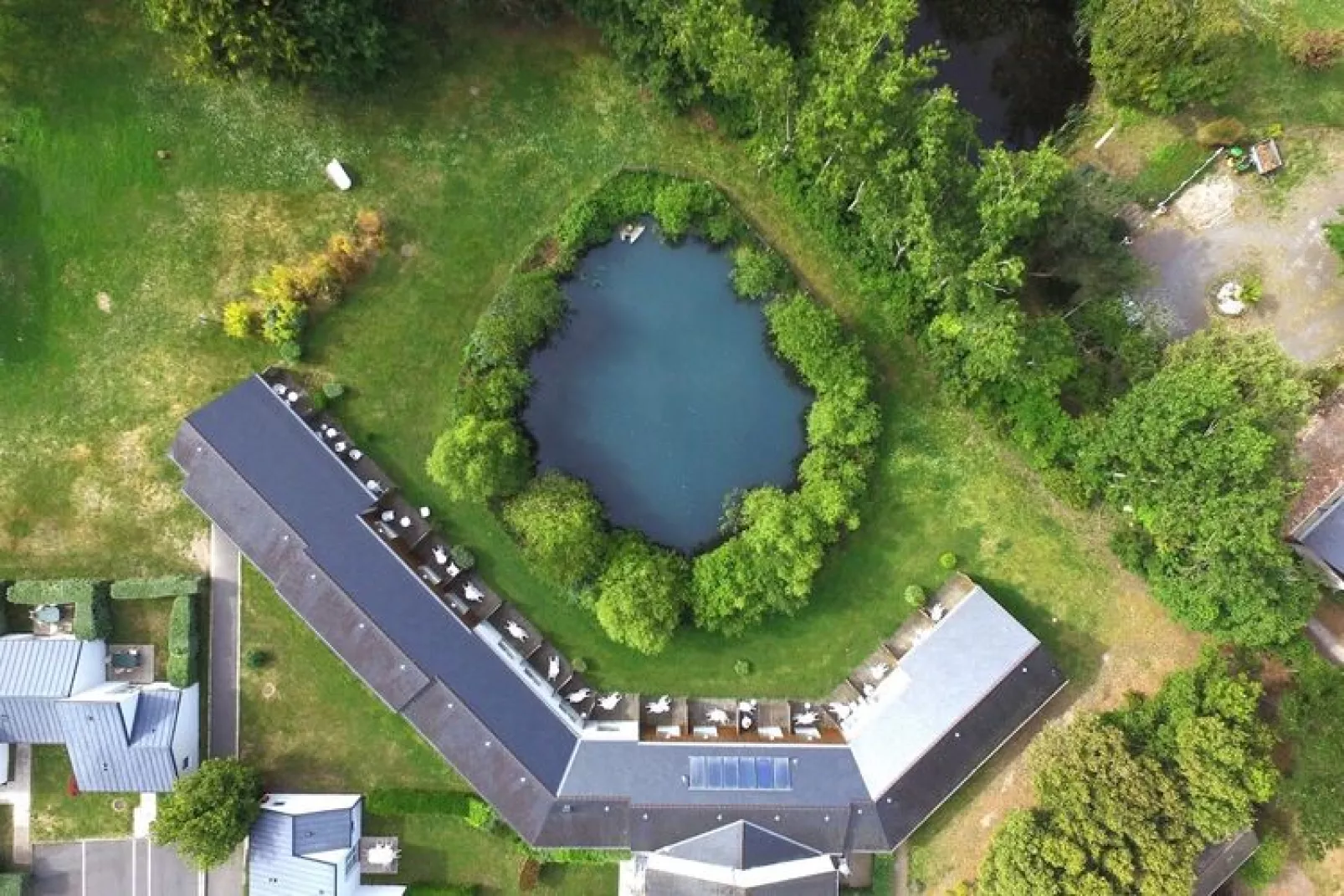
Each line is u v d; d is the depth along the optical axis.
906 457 47.38
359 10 41.38
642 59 44.50
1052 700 47.59
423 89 47.16
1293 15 47.72
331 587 43.19
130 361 47.06
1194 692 43.62
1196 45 42.75
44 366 46.97
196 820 42.38
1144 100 45.59
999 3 48.50
